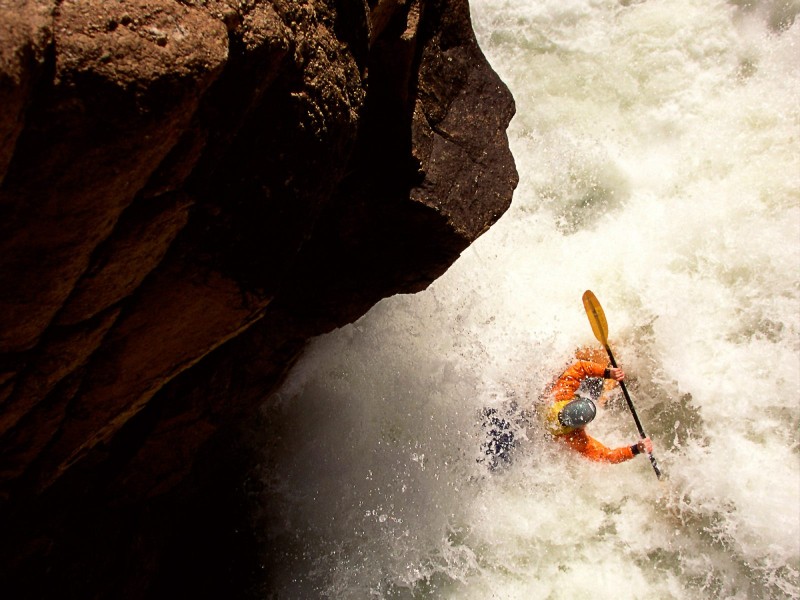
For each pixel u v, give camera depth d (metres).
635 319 5.11
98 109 1.85
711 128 5.71
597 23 6.23
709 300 5.05
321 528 4.61
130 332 2.54
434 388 4.85
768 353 4.84
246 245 2.67
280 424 4.70
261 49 2.23
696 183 5.53
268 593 4.42
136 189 2.10
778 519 4.43
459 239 3.73
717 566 4.44
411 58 3.29
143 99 1.91
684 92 5.89
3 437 2.48
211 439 4.06
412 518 4.64
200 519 4.32
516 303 5.17
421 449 4.75
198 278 2.58
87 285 2.22
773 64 5.87
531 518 4.62
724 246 5.20
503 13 6.34
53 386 2.45
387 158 3.51
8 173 1.80
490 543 4.59
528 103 6.04
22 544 2.90
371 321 4.84
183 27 1.98
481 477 4.72
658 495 4.64
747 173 5.46
